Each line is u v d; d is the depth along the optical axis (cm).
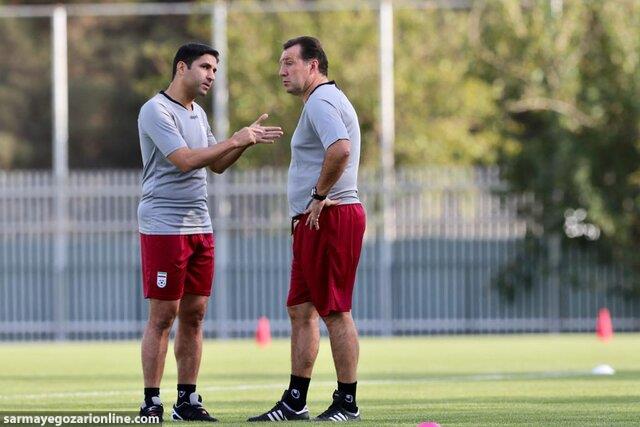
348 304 3130
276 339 8619
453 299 8894
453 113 11144
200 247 3228
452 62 11162
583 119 8956
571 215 8819
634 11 8988
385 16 8662
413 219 8869
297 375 3173
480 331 8900
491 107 10962
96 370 5553
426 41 11325
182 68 3206
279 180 8750
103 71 13738
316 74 3156
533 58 9094
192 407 3234
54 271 8888
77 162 13588
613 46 8925
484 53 9250
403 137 10925
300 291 3164
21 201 8844
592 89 8912
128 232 8950
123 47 13762
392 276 8894
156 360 3184
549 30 9038
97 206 8844
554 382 4581
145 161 3212
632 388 4256
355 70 10994
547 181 8800
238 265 8881
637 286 8769
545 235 8838
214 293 8806
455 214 8881
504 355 6394
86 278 8994
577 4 9050
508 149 9269
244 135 3130
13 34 13738
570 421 3105
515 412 3381
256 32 11119
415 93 11044
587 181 8750
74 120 13600
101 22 13912
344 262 3109
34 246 8962
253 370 5472
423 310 8906
